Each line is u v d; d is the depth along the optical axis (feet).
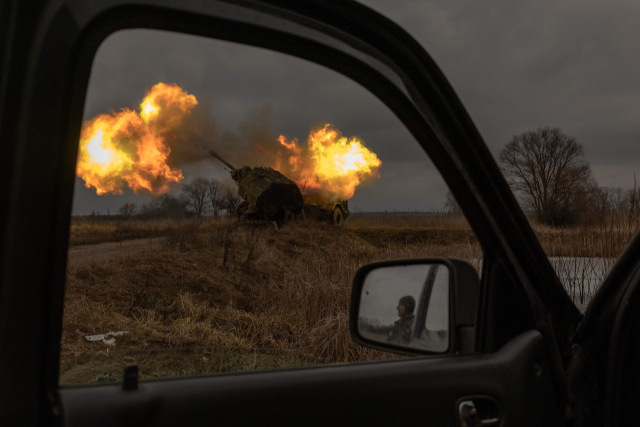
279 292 21.56
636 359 4.19
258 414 2.77
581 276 18.13
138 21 2.59
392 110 3.47
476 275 3.86
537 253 4.00
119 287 21.03
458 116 3.64
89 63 2.46
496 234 3.81
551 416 3.83
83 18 2.41
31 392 2.21
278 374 2.95
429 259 3.91
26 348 2.19
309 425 2.89
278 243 39.29
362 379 3.14
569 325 4.31
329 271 21.57
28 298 2.20
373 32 3.33
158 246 30.25
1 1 2.23
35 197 2.23
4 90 2.17
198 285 24.04
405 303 3.97
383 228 49.16
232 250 33.32
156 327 16.33
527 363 3.74
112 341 13.46
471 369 3.50
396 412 3.15
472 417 3.36
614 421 4.17
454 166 3.64
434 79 3.57
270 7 2.95
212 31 2.78
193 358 11.71
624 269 4.36
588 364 4.29
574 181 102.47
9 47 2.20
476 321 3.76
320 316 17.78
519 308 3.88
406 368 3.32
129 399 2.50
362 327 4.14
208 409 2.66
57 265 2.32
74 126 2.39
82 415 2.34
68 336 13.41
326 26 3.16
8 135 2.17
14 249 2.16
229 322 18.21
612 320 4.30
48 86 2.29
